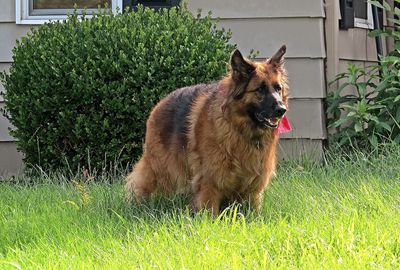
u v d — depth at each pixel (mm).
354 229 5535
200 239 5457
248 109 6496
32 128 8664
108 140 8586
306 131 9586
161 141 7156
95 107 8562
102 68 8492
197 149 6723
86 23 8828
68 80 8492
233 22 9773
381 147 9070
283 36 9695
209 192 6707
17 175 9438
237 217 6730
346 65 10305
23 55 8750
